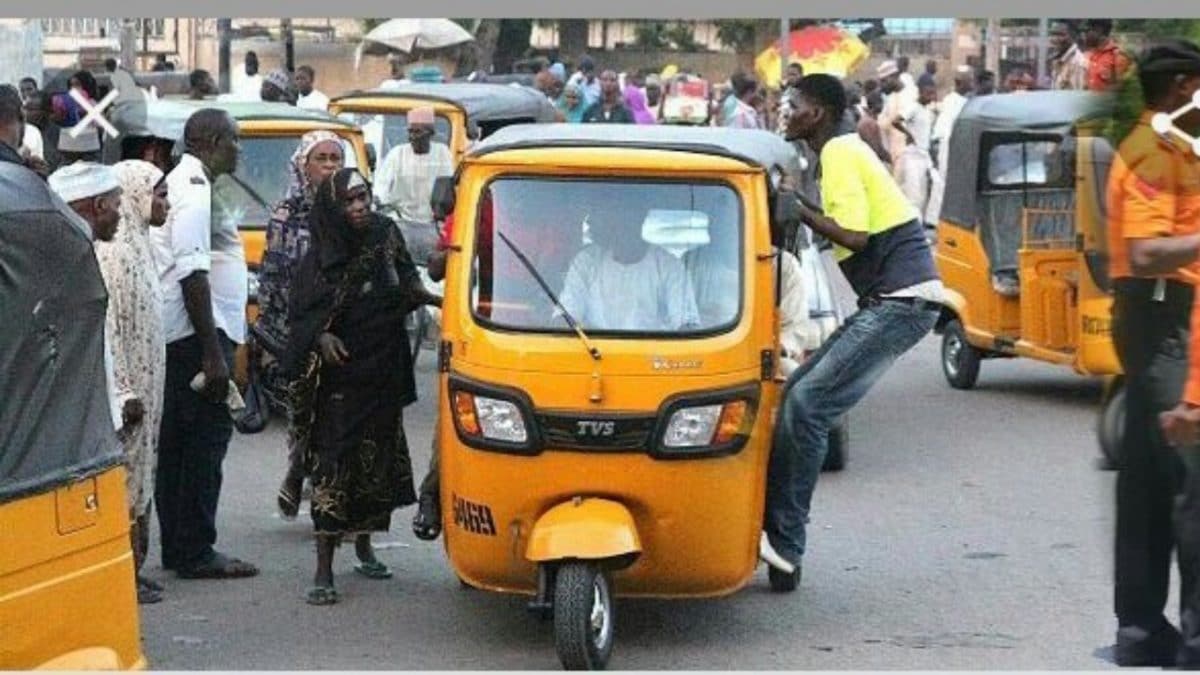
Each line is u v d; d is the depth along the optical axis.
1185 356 7.58
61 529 6.45
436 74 29.41
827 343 9.98
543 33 45.50
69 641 6.49
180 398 10.28
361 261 9.67
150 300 9.32
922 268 9.96
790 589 10.30
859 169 9.91
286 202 10.58
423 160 17.53
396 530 11.77
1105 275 8.67
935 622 9.69
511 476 8.66
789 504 9.95
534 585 8.89
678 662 8.91
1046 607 9.98
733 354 8.75
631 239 8.94
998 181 17.08
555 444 8.60
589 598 8.49
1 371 6.17
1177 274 7.54
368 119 19.52
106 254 9.15
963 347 17.47
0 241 6.21
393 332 9.77
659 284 8.85
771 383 8.99
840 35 35.75
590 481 8.62
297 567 10.79
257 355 10.76
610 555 8.37
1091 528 11.86
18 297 6.26
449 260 9.03
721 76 43.50
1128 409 7.84
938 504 12.65
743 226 8.96
